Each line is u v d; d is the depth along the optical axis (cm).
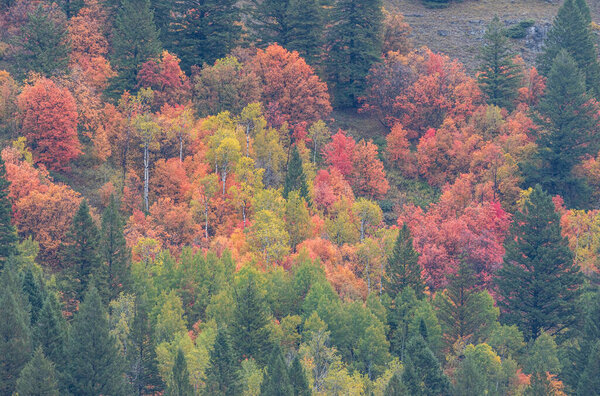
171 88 13875
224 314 8244
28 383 6222
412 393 6881
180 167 11681
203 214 10969
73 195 10356
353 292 9381
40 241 9594
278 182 12400
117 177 11875
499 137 14050
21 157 11031
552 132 13925
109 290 8425
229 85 13662
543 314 9544
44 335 6881
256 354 7712
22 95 11712
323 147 13925
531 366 7975
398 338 8581
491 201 12388
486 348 7788
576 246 11319
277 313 8919
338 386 6762
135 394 6962
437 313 8956
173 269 8988
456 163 13650
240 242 10188
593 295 9944
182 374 6519
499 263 10744
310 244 10162
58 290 8400
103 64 14088
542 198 10306
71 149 11694
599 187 13812
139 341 7188
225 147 11606
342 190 12275
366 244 10044
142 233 10250
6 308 6631
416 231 11275
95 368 6744
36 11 13512
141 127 11769
